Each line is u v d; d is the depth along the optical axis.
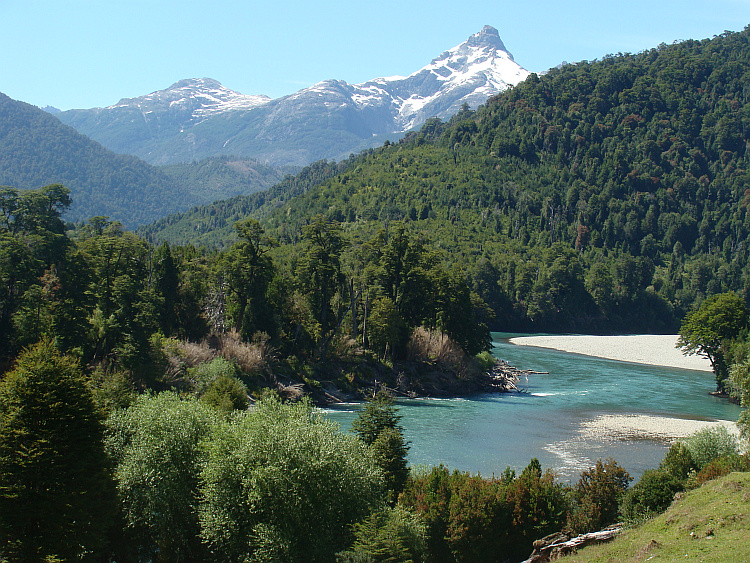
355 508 34.09
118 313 73.00
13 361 66.75
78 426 30.36
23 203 92.06
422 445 60.69
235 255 93.19
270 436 33.72
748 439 44.59
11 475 28.23
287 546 31.27
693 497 32.62
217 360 74.00
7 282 75.38
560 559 30.42
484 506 35.44
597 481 37.59
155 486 35.12
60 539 28.89
